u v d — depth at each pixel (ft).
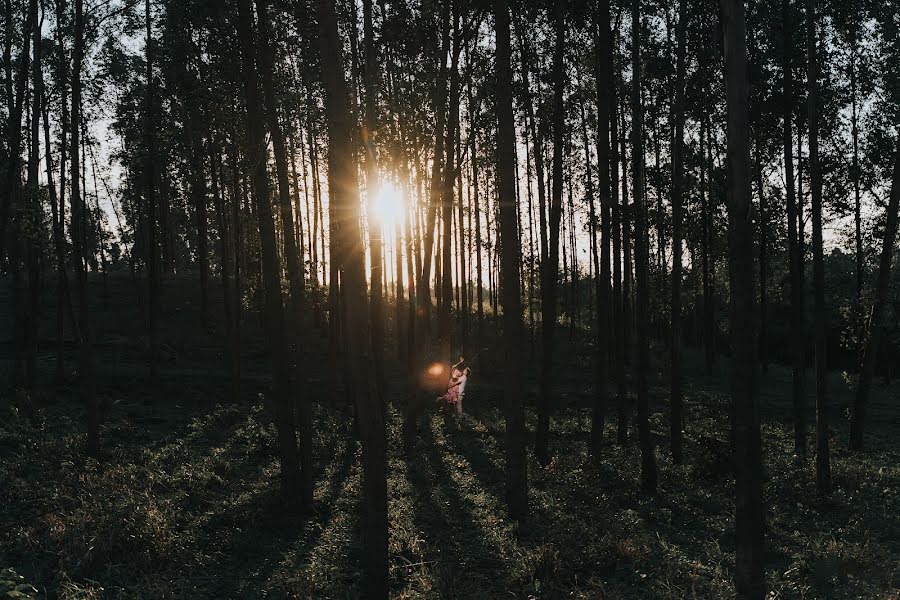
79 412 68.90
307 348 105.81
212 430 63.67
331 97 27.04
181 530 33.94
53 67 63.52
